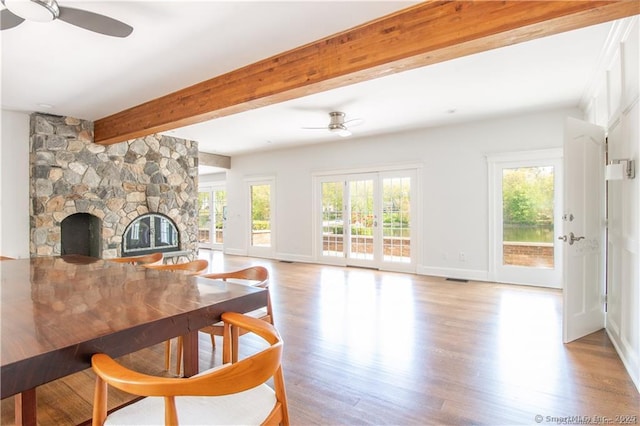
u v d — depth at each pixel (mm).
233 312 1564
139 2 2254
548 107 4781
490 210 5453
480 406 2064
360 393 2221
